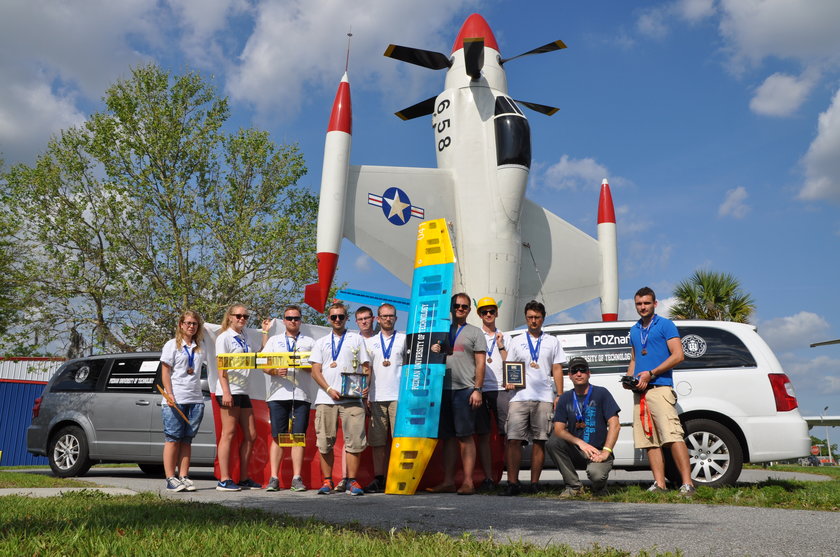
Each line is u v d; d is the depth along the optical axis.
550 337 7.09
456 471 7.53
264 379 7.88
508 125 13.76
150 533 3.61
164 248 23.14
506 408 7.32
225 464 7.11
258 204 24.42
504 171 13.69
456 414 6.85
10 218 21.53
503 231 13.81
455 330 7.11
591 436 6.50
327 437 6.82
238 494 6.61
